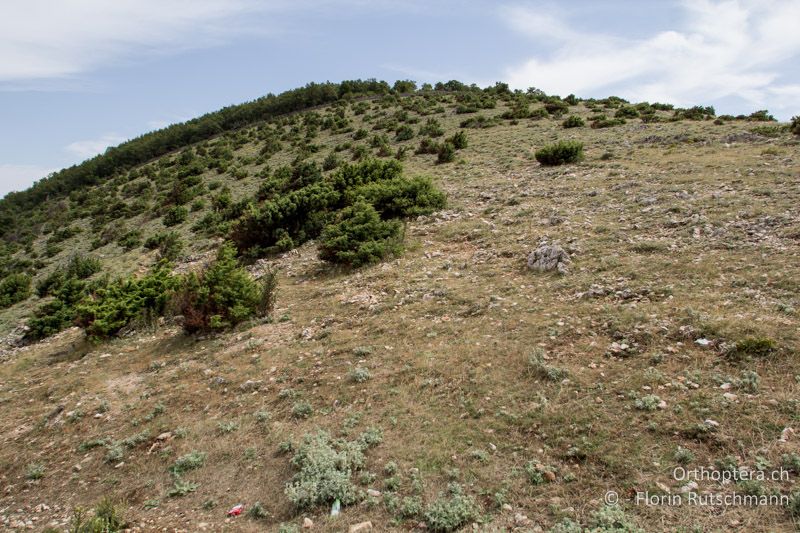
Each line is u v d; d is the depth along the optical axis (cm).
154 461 697
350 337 962
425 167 3089
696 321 724
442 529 480
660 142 2470
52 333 1838
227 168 5628
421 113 6153
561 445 562
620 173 1820
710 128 2756
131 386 977
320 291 1298
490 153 3173
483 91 7944
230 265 1295
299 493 546
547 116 4719
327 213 1961
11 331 2372
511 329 846
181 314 1393
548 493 503
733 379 596
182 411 820
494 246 1309
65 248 4509
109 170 9125
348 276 1380
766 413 535
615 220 1295
